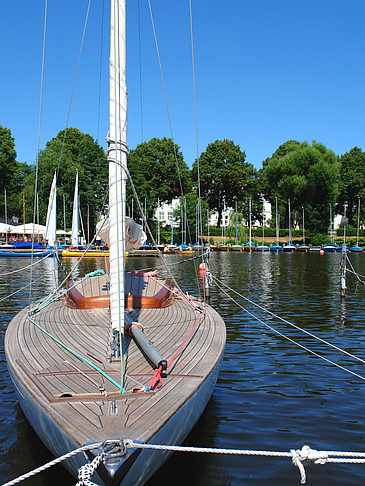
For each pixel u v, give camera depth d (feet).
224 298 54.85
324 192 217.56
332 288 65.10
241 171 248.52
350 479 14.62
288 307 48.24
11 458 15.61
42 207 173.17
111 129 15.97
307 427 18.47
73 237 150.92
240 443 16.97
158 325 21.95
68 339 19.13
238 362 28.04
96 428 11.00
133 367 15.60
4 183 185.68
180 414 12.41
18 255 137.18
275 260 139.23
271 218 259.80
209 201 257.96
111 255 16.05
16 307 46.68
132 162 206.08
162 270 99.55
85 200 181.68
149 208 209.87
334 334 35.65
